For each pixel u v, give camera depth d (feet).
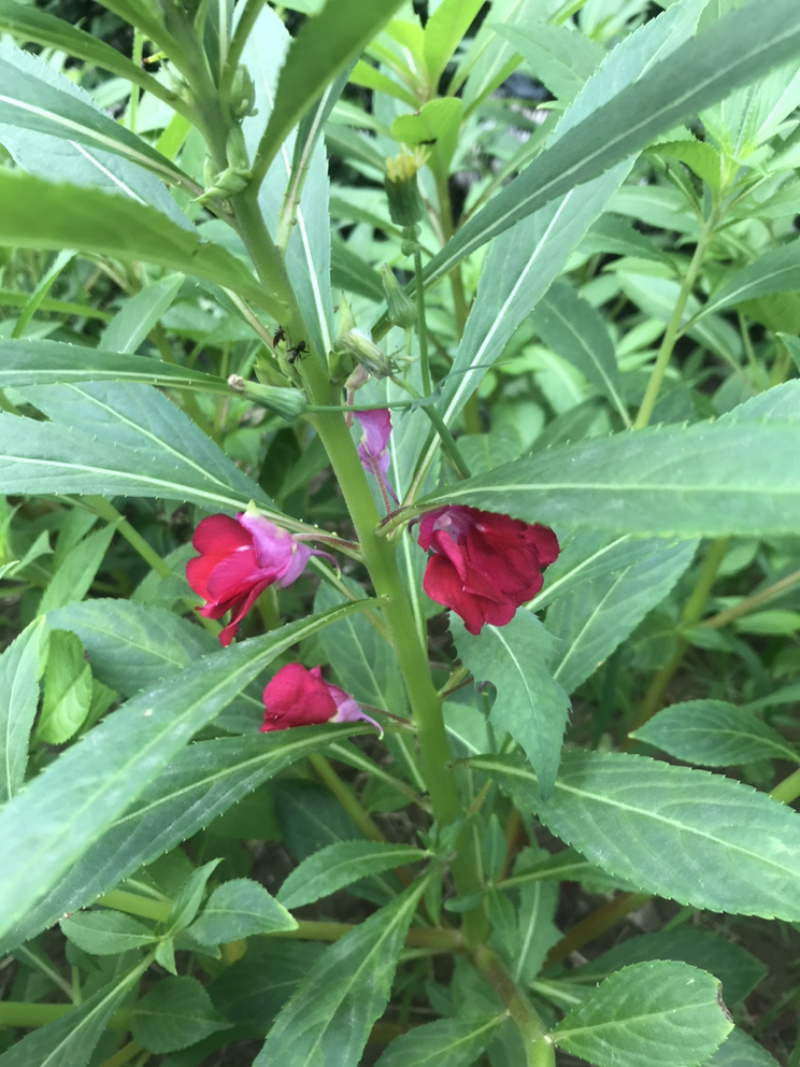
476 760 0.90
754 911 0.69
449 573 0.71
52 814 0.46
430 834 0.95
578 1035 0.79
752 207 1.13
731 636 1.48
